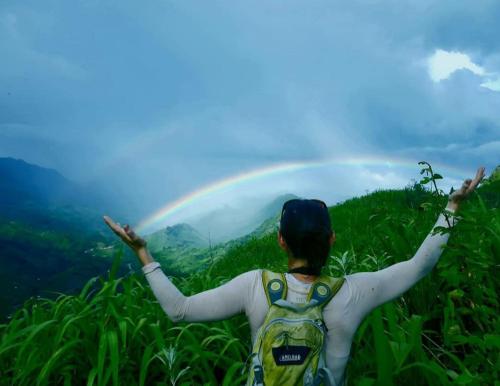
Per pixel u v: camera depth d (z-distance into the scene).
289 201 2.09
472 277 2.84
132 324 3.36
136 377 3.30
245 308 1.93
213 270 10.02
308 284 1.92
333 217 13.39
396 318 3.20
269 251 11.08
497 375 2.38
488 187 11.33
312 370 1.71
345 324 1.86
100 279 4.00
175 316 1.90
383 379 2.22
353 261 4.27
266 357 1.74
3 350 3.25
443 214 2.15
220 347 3.69
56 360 3.06
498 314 2.92
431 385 2.46
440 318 3.42
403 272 2.03
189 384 3.03
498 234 3.31
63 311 3.90
